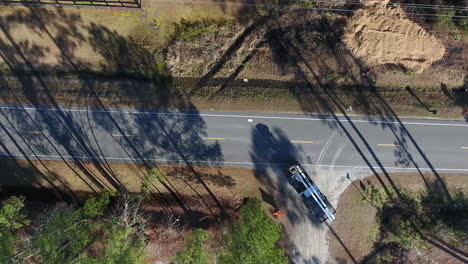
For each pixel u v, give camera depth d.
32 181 38.50
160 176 38.59
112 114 38.25
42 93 38.12
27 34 38.22
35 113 38.06
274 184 38.78
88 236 31.77
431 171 39.31
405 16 38.78
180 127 38.59
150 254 37.91
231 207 38.84
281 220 38.84
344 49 38.59
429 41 38.69
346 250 39.38
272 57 39.22
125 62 38.62
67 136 38.22
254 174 38.81
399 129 39.12
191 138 38.59
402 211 39.88
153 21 38.56
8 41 38.28
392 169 39.22
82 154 38.28
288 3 38.88
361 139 39.00
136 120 38.41
